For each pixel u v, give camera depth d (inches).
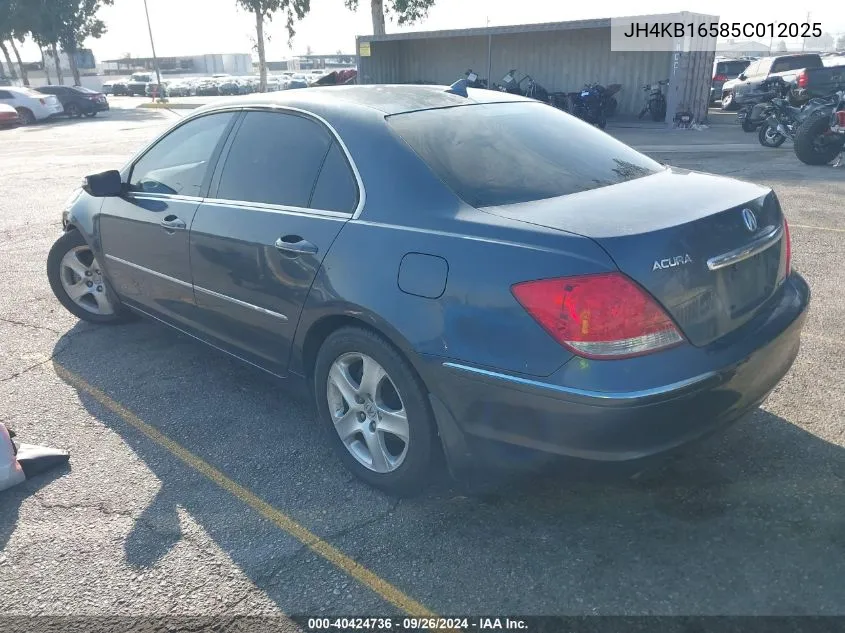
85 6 1791.3
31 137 815.1
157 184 159.3
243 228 130.8
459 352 97.4
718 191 110.9
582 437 90.6
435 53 971.3
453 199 105.1
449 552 103.7
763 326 104.1
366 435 117.8
